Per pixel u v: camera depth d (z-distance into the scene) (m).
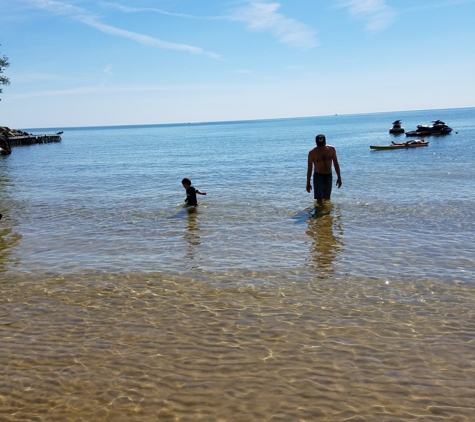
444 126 62.38
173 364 5.35
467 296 7.17
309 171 14.84
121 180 24.91
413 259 9.08
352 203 15.05
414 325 6.23
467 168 23.72
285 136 96.06
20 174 30.41
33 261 9.61
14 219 14.24
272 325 6.33
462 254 9.29
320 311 6.77
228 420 4.34
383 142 56.19
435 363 5.24
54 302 7.35
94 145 84.81
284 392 4.75
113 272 8.77
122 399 4.70
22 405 4.64
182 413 4.45
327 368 5.18
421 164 26.66
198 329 6.26
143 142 95.38
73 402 4.67
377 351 5.55
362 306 6.92
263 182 21.70
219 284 8.00
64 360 5.51
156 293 7.65
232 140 87.94
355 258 9.27
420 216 12.82
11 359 5.56
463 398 4.57
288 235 11.27
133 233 11.92
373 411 4.41
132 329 6.31
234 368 5.23
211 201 16.36
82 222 13.48
